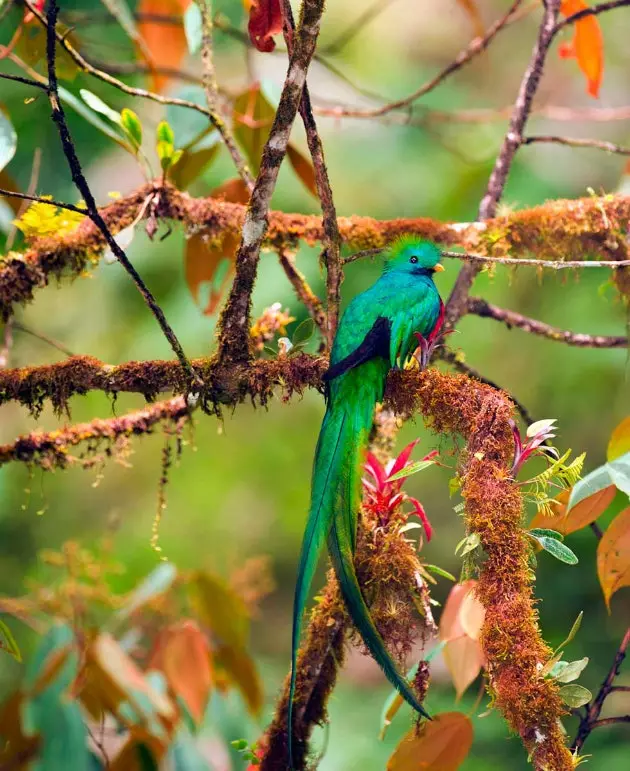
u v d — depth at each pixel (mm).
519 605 4719
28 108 11531
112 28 12398
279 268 12570
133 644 8477
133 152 7453
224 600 8508
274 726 6066
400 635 5691
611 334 13422
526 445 5074
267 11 6254
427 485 16328
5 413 14352
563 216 7586
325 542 5250
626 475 5320
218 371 6180
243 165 7617
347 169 14398
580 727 5680
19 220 6742
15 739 7879
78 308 13969
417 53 15930
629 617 13875
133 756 7848
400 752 5859
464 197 13883
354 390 5789
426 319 6316
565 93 16453
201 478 16625
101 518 16125
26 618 8297
